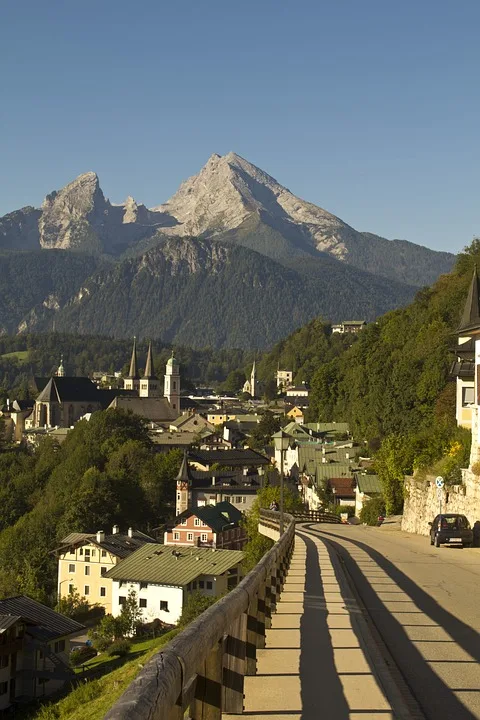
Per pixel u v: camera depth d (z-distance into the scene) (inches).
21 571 3479.3
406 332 5007.4
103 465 5211.6
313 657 418.6
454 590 714.2
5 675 1589.6
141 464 5093.5
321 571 851.4
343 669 390.0
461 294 4574.3
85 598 3134.8
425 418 3553.2
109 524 4165.8
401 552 1139.9
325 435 5064.0
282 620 540.7
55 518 4148.6
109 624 2271.2
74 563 3174.2
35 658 1648.6
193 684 230.1
